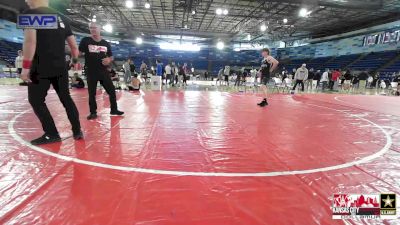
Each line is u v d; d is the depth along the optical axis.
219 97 10.95
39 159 3.00
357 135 4.76
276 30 30.94
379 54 27.23
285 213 2.06
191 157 3.24
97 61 5.27
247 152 3.52
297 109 7.97
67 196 2.20
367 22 26.86
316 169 2.98
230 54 41.25
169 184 2.48
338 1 16.70
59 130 4.32
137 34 35.81
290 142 4.10
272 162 3.17
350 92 19.00
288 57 38.97
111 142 3.75
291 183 2.59
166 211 2.03
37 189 2.29
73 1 20.72
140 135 4.19
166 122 5.25
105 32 35.34
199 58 41.25
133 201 2.15
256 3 20.34
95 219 1.89
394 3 19.09
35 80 3.39
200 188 2.43
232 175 2.74
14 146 3.44
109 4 21.67
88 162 2.96
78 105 7.17
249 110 7.33
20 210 1.97
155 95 10.86
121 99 9.04
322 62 33.53
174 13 23.97
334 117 6.73
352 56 29.83
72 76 12.77
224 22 28.31
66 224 1.82
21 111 5.93
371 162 3.27
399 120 6.63
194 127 4.89
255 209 2.10
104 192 2.28
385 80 23.47
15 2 20.03
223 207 2.12
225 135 4.39
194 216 1.97
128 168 2.82
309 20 25.77
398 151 3.79
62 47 3.57
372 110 8.49
